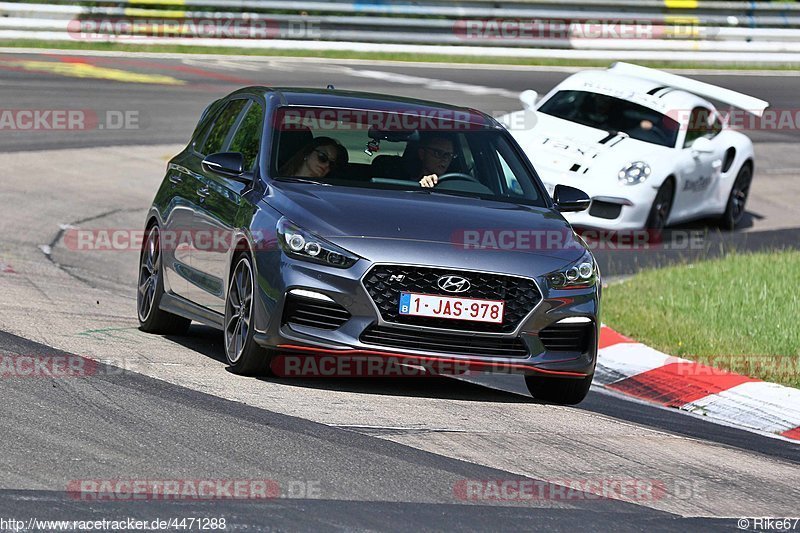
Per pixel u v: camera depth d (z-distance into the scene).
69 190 52.78
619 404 27.39
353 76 84.12
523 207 27.08
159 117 68.19
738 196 56.81
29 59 83.00
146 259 31.19
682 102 53.94
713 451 23.11
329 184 26.42
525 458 20.80
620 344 33.22
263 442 20.05
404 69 90.25
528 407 25.50
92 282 38.19
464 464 19.97
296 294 23.97
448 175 27.41
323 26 96.31
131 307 34.56
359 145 27.47
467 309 24.12
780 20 106.62
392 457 19.91
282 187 25.95
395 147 27.67
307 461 19.22
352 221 24.62
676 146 52.31
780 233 56.00
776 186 66.88
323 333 23.91
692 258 47.91
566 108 53.31
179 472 18.16
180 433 20.17
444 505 17.64
